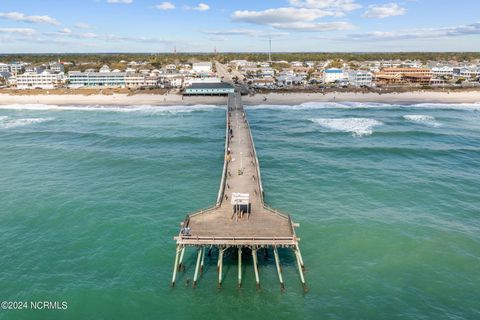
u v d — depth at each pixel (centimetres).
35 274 3781
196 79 18950
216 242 3466
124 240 4403
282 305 3353
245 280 3675
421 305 3350
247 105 14038
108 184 6119
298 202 5391
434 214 5044
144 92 16625
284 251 4166
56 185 6081
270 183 6109
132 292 3525
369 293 3506
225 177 5059
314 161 7231
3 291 3534
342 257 4059
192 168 6894
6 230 4631
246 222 3812
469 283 3644
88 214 5034
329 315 3234
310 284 3625
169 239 4419
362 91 16325
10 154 7869
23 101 15288
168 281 3678
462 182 6153
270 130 9950
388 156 7556
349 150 7931
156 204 5350
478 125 10612
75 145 8550
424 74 19212
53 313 3266
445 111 13012
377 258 4044
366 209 5181
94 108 13975
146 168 6906
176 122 11231
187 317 3225
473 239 4409
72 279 3706
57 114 12925
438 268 3875
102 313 3275
